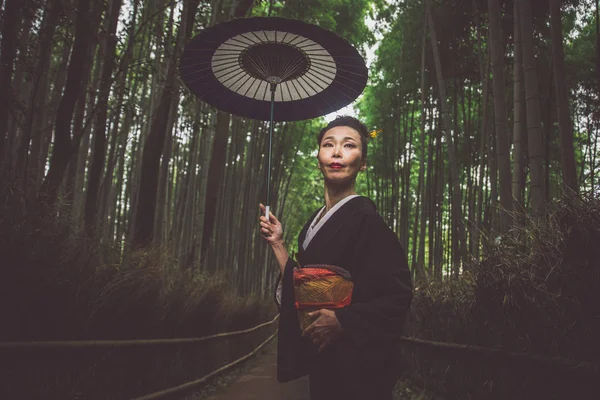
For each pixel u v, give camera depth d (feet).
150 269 14.61
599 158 32.99
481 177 30.17
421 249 33.71
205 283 22.99
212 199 33.37
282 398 19.35
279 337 5.21
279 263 5.71
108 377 11.69
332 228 5.13
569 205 7.87
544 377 8.79
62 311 9.41
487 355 11.02
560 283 7.96
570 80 34.22
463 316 13.91
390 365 4.91
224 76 6.21
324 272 4.88
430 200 39.14
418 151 50.65
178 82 23.97
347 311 4.66
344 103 6.40
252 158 48.24
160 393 15.10
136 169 39.34
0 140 13.28
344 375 4.68
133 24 20.84
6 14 13.55
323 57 5.81
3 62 13.50
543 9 29.68
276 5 40.45
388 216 49.75
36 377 8.70
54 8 15.79
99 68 25.61
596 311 7.45
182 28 22.65
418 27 38.42
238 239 50.34
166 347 16.20
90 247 11.50
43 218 9.73
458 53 36.81
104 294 11.05
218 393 20.85
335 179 5.39
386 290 4.82
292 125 55.42
